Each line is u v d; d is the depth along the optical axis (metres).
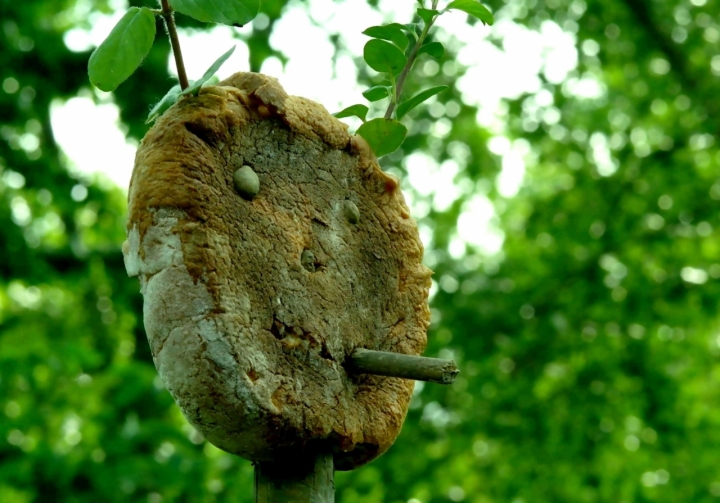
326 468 1.78
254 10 1.66
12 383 6.57
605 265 9.84
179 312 1.60
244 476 6.77
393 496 8.72
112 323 8.52
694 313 9.49
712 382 10.04
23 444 6.54
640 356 9.41
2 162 7.86
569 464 9.15
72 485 5.99
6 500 6.33
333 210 1.84
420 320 1.96
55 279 7.89
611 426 9.25
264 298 1.68
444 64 9.96
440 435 8.97
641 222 9.91
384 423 1.86
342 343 1.79
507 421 9.07
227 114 1.68
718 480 9.34
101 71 1.70
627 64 10.54
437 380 1.74
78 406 6.94
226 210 1.66
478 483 9.23
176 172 1.61
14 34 7.61
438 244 10.19
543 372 9.35
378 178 1.93
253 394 1.63
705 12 10.34
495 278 9.86
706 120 10.16
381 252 1.92
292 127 1.78
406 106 2.01
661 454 9.45
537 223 10.17
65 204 7.91
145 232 1.62
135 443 6.15
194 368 1.60
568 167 10.58
